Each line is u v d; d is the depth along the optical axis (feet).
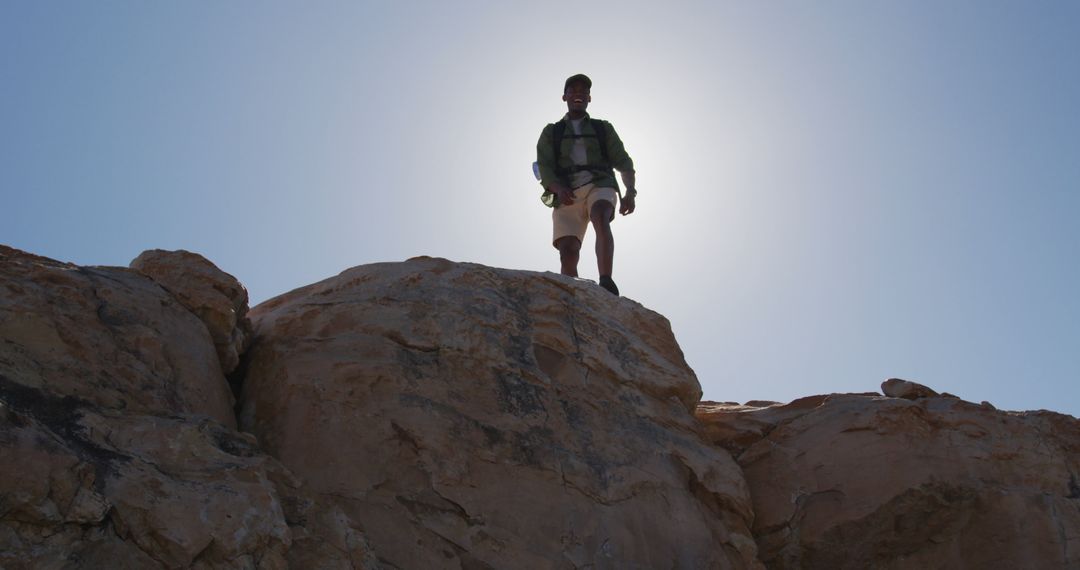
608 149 27.07
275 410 16.83
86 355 14.39
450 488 16.30
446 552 15.57
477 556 15.75
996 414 21.63
